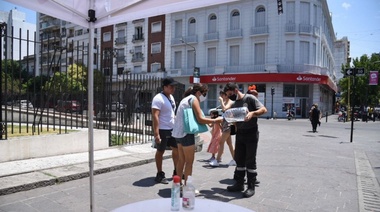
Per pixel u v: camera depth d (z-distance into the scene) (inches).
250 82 1218.6
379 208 161.0
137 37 1626.5
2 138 226.4
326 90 1638.8
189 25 1428.4
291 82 1171.9
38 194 167.2
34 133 265.6
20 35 243.8
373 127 836.6
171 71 1465.3
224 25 1306.6
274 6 1185.4
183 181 180.1
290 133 589.6
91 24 116.2
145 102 408.5
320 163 280.8
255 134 176.1
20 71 248.4
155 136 191.5
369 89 1505.9
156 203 90.2
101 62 350.0
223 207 88.0
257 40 1229.1
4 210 142.6
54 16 104.3
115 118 414.0
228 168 247.4
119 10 110.7
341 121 1141.1
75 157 247.9
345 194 184.5
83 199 162.1
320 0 1250.0
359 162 291.0
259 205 161.2
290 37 1179.9
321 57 1336.1
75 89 323.9
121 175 215.6
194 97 170.1
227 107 188.2
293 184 204.4
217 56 1332.4
